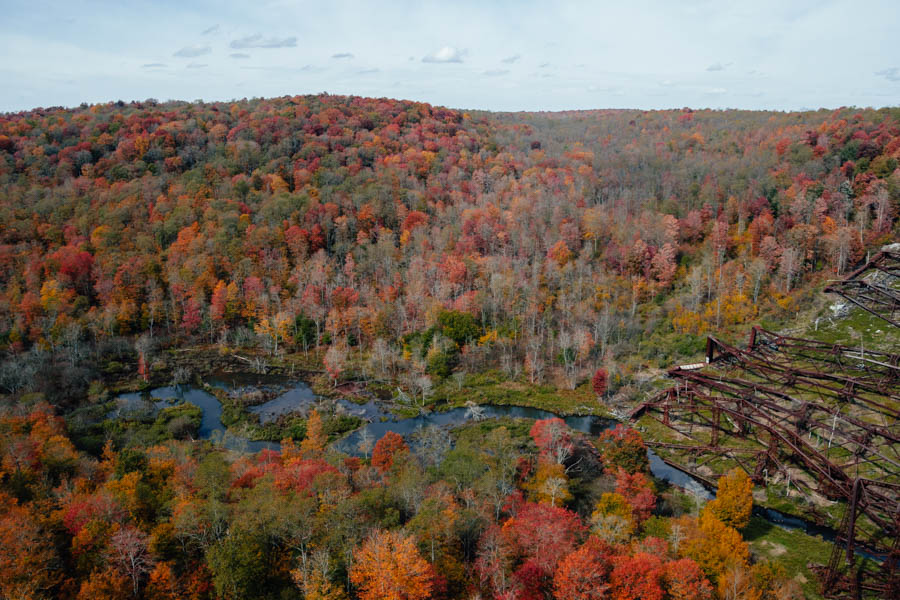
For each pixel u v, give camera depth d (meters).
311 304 173.00
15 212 187.75
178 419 123.25
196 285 177.62
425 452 100.56
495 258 186.88
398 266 192.25
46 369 141.88
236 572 55.69
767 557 78.81
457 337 156.25
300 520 62.66
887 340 128.00
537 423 106.69
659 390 135.50
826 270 163.00
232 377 153.12
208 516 65.38
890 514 75.31
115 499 68.56
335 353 154.25
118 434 115.50
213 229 190.88
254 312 176.62
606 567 61.38
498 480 81.75
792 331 142.25
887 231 166.75
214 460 88.44
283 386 148.00
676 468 106.12
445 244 198.12
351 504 65.88
